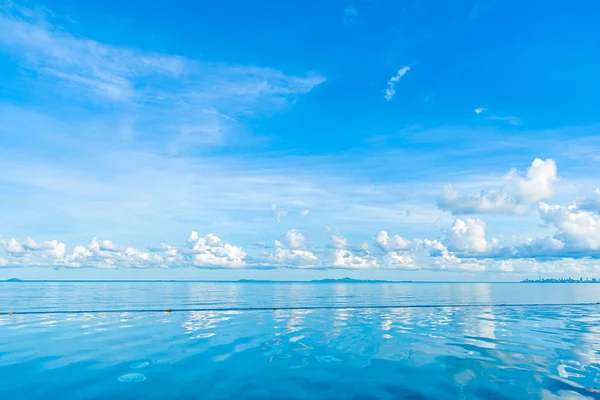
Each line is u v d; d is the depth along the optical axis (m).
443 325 16.28
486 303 30.09
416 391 7.27
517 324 16.77
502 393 7.15
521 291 56.41
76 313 20.56
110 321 17.05
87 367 8.84
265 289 62.47
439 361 9.57
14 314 20.00
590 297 39.06
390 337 13.09
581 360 9.71
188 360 9.57
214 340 12.33
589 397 6.93
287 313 21.16
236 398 6.84
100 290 52.34
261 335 13.36
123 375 8.21
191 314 20.30
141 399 6.75
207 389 7.33
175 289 58.16
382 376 8.25
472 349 11.06
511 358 9.91
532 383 7.74
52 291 48.44
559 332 14.41
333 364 9.26
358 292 51.78
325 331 14.36
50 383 7.64
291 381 7.87
